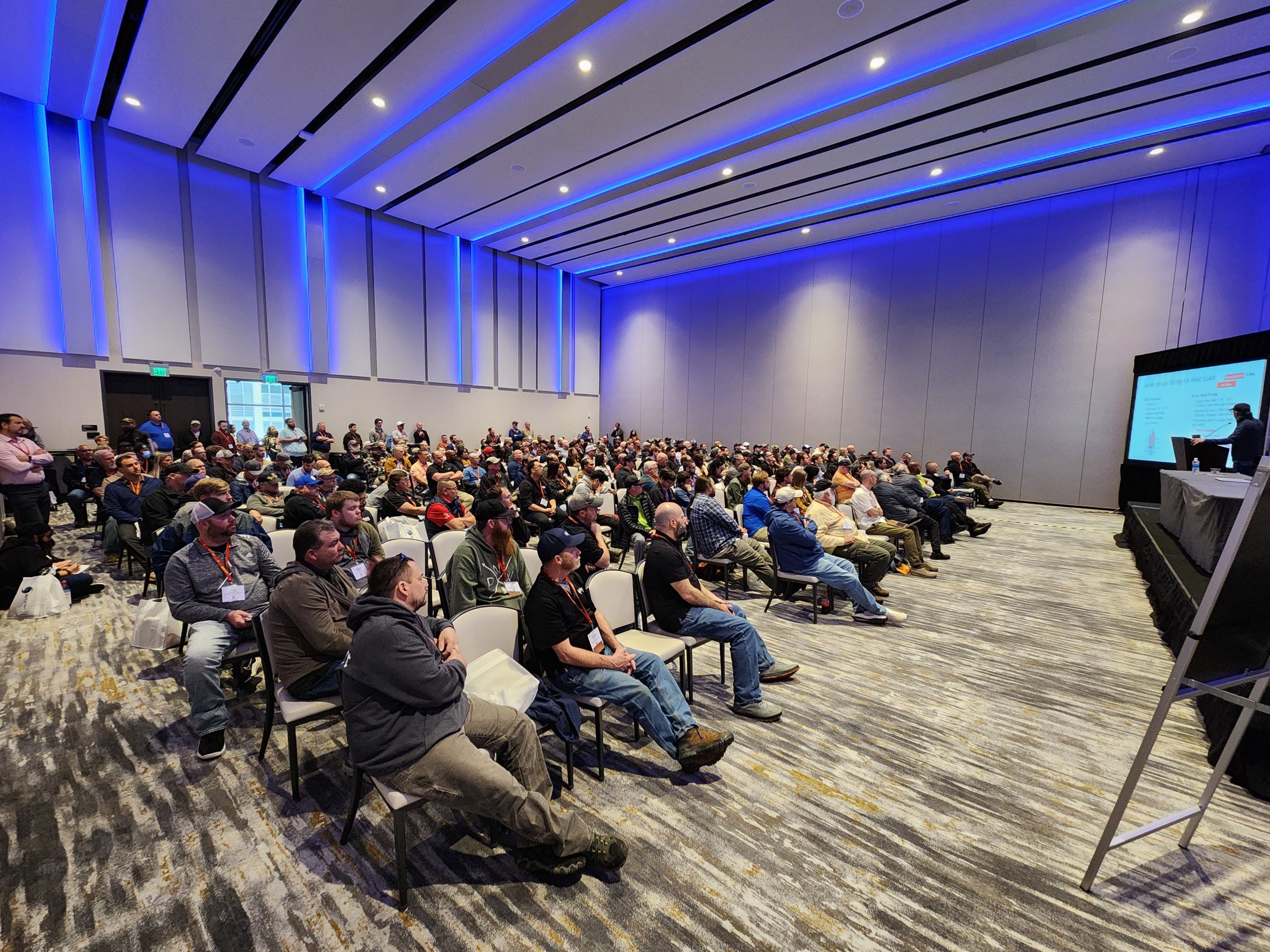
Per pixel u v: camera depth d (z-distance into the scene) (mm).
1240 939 1634
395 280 13711
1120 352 10984
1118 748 2674
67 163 8883
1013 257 12070
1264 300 9617
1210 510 4098
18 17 6516
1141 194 10586
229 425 10492
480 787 1677
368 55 7027
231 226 10891
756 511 5621
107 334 9445
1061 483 11742
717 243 14922
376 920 1652
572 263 17250
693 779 2383
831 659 3703
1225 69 6992
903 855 1952
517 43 6785
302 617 2211
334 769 2396
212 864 1853
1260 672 1720
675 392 18344
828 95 7777
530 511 6320
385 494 5910
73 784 2258
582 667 2400
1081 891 1801
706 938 1607
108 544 5422
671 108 8109
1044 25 6328
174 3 6180
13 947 1541
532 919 1667
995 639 4102
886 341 13961
